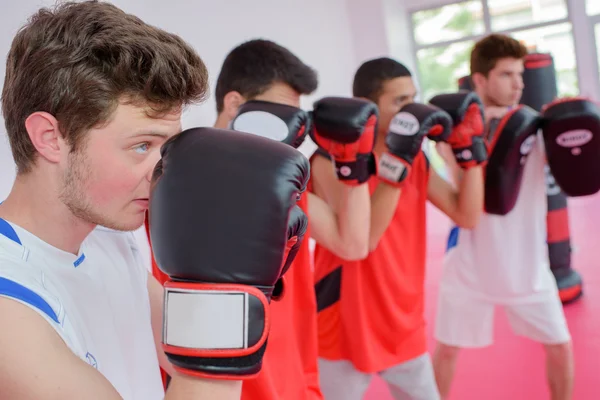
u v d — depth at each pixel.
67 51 0.68
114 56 0.68
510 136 2.17
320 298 1.86
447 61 9.09
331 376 1.87
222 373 0.63
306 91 1.57
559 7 8.41
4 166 2.02
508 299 2.24
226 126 1.59
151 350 0.93
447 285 2.34
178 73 0.71
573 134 2.23
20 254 0.72
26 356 0.62
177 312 0.65
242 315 0.63
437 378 2.38
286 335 1.34
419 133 1.80
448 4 8.79
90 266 0.84
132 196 0.72
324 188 1.78
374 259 1.82
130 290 0.91
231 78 1.56
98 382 0.66
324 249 1.86
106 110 0.68
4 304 0.65
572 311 3.40
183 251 0.64
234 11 5.07
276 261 0.66
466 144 2.08
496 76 2.33
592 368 2.71
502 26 8.73
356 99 1.61
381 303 1.83
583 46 8.38
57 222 0.75
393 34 8.25
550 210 3.48
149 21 3.88
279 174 0.67
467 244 2.30
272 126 1.36
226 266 0.64
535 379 2.68
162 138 0.73
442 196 2.17
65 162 0.70
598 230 5.16
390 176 1.78
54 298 0.71
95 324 0.81
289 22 6.17
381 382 2.78
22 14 2.22
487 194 2.21
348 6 7.96
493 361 2.89
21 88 0.70
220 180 0.65
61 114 0.68
